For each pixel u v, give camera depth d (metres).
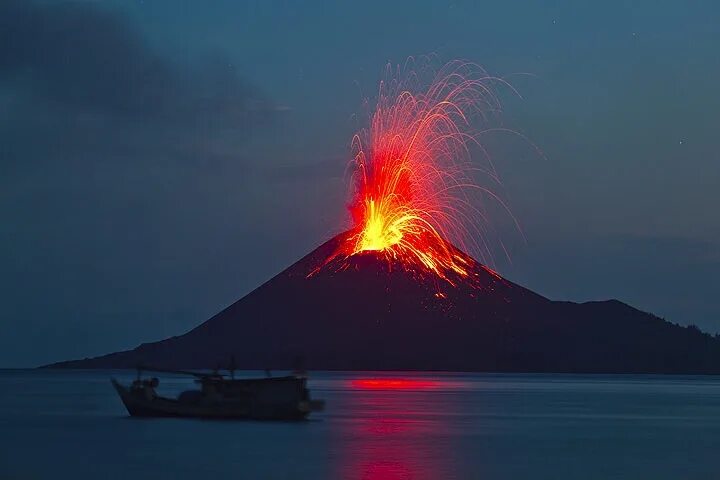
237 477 86.44
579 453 108.06
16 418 160.75
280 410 146.12
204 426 136.38
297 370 151.25
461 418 163.00
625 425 151.38
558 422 156.88
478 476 88.00
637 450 111.94
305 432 128.38
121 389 153.12
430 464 95.56
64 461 97.75
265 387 146.00
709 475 90.50
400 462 96.81
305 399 145.75
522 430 138.62
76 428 137.25
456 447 111.81
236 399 147.25
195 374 150.00
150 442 115.50
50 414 171.75
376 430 133.00
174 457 100.25
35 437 123.62
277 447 109.88
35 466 94.12
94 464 95.38
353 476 86.81
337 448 108.75
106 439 119.69
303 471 89.88
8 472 90.12
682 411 191.38
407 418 160.62
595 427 146.62
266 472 89.31
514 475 89.19
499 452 107.69
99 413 174.88
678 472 92.44
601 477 88.81
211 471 90.00
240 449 107.50
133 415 152.62
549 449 111.94
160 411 150.88
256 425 138.62
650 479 87.75
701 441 123.56
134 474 88.50
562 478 88.00
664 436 131.00
